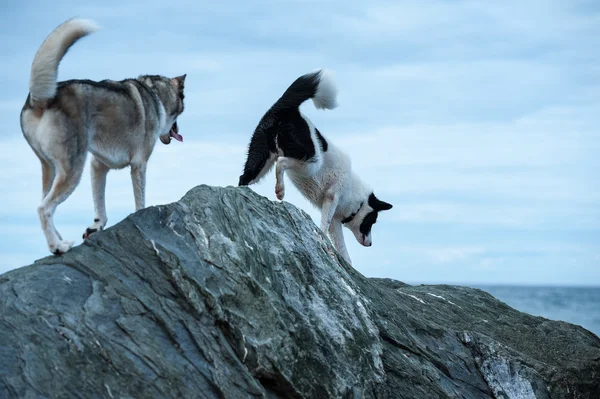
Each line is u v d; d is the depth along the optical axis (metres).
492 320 7.96
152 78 6.79
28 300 4.57
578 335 7.92
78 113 5.42
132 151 6.07
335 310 5.73
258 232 5.73
